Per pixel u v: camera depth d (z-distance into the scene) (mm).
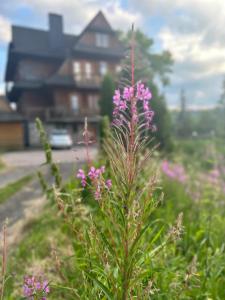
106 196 1491
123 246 1364
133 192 1371
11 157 17438
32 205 5973
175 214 4031
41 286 1675
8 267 2951
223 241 3043
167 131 15789
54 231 4242
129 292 1417
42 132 2963
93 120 31219
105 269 1473
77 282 2102
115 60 34406
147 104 1400
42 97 33312
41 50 32969
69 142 22453
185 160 11188
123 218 1358
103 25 33219
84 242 1779
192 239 3158
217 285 2455
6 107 29500
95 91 33906
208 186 6715
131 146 1358
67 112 32125
